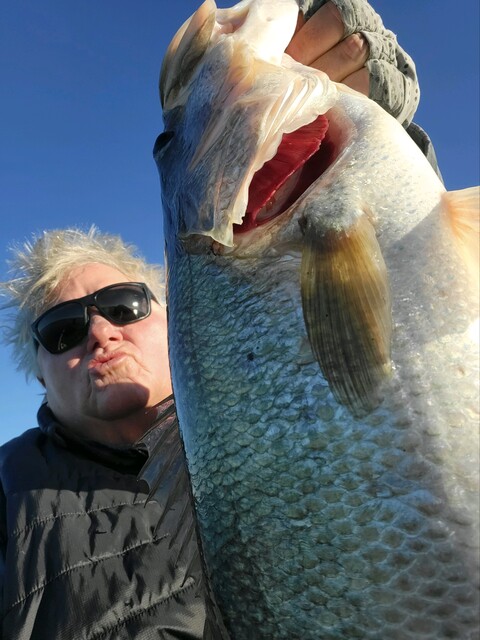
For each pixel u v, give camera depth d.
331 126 0.33
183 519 0.38
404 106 0.37
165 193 0.38
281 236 0.29
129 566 0.46
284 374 0.27
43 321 0.61
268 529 0.27
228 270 0.30
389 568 0.25
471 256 0.29
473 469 0.25
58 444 0.56
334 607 0.25
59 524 0.48
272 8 0.35
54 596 0.45
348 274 0.27
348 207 0.28
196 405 0.30
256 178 0.31
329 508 0.26
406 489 0.25
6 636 0.44
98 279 0.64
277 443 0.27
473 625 0.24
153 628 0.43
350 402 0.26
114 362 0.57
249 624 0.28
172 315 0.33
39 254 0.67
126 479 0.52
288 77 0.32
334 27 0.35
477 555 0.25
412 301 0.27
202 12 0.37
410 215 0.29
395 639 0.24
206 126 0.34
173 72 0.38
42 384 0.70
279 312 0.28
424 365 0.26
